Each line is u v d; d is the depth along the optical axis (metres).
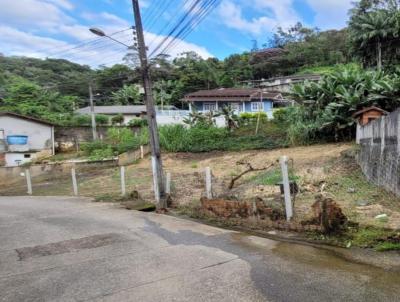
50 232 8.41
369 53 26.84
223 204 8.95
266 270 5.15
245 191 11.05
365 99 16.67
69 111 45.34
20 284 5.03
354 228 6.56
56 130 33.06
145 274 5.20
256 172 13.79
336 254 5.73
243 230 7.91
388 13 25.61
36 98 43.97
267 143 20.38
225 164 17.59
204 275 5.05
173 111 38.78
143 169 20.78
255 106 37.00
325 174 11.23
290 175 11.47
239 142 21.95
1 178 23.53
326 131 18.28
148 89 12.27
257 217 7.97
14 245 7.30
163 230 8.16
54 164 24.28
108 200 13.80
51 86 48.47
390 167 8.14
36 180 22.83
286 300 4.13
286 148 18.72
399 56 26.39
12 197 17.64
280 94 37.53
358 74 18.62
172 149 23.69
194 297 4.33
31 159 29.88
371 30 25.28
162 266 5.53
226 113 25.19
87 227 8.85
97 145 28.91
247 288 4.53
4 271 5.64
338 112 17.53
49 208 12.54
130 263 5.76
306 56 63.09
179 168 18.62
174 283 4.80
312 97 19.00
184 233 7.76
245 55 68.81
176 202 11.55
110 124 37.94
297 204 8.42
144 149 25.23
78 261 6.01
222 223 8.77
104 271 5.42
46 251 6.73
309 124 18.78
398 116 7.61
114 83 59.03
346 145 16.17
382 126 8.80
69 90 55.44
